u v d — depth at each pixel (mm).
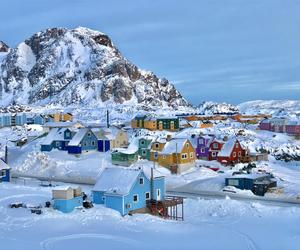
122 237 40656
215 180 69375
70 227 43156
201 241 40312
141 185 51500
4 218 45031
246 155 87875
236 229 44812
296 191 62406
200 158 89312
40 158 85688
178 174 76688
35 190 60625
